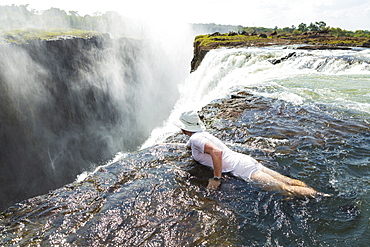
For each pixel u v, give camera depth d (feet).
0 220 9.78
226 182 11.89
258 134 18.24
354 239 8.59
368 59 47.78
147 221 9.45
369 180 12.31
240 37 134.21
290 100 27.45
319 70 49.34
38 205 10.65
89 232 8.94
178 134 19.13
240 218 9.56
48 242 8.52
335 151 15.40
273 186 11.51
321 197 10.91
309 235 8.81
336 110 23.85
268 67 52.37
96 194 11.30
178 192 11.19
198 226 9.15
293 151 15.42
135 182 12.16
